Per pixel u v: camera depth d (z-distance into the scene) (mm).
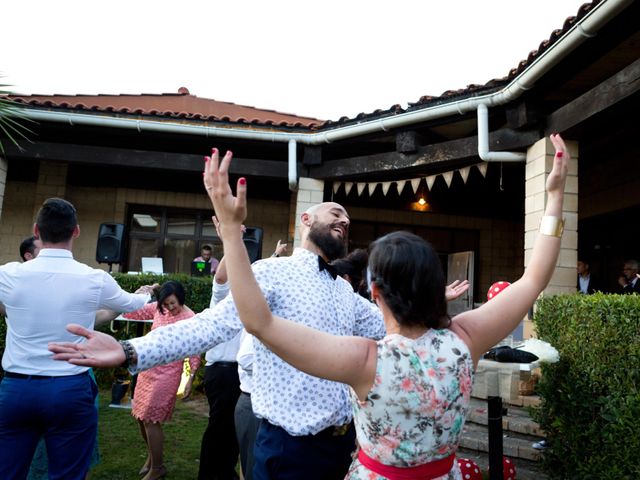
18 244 9570
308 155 7664
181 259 10156
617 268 8578
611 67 5375
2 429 2377
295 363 1265
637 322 3031
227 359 3543
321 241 2186
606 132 5410
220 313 1776
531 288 1495
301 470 1876
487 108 5918
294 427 1870
